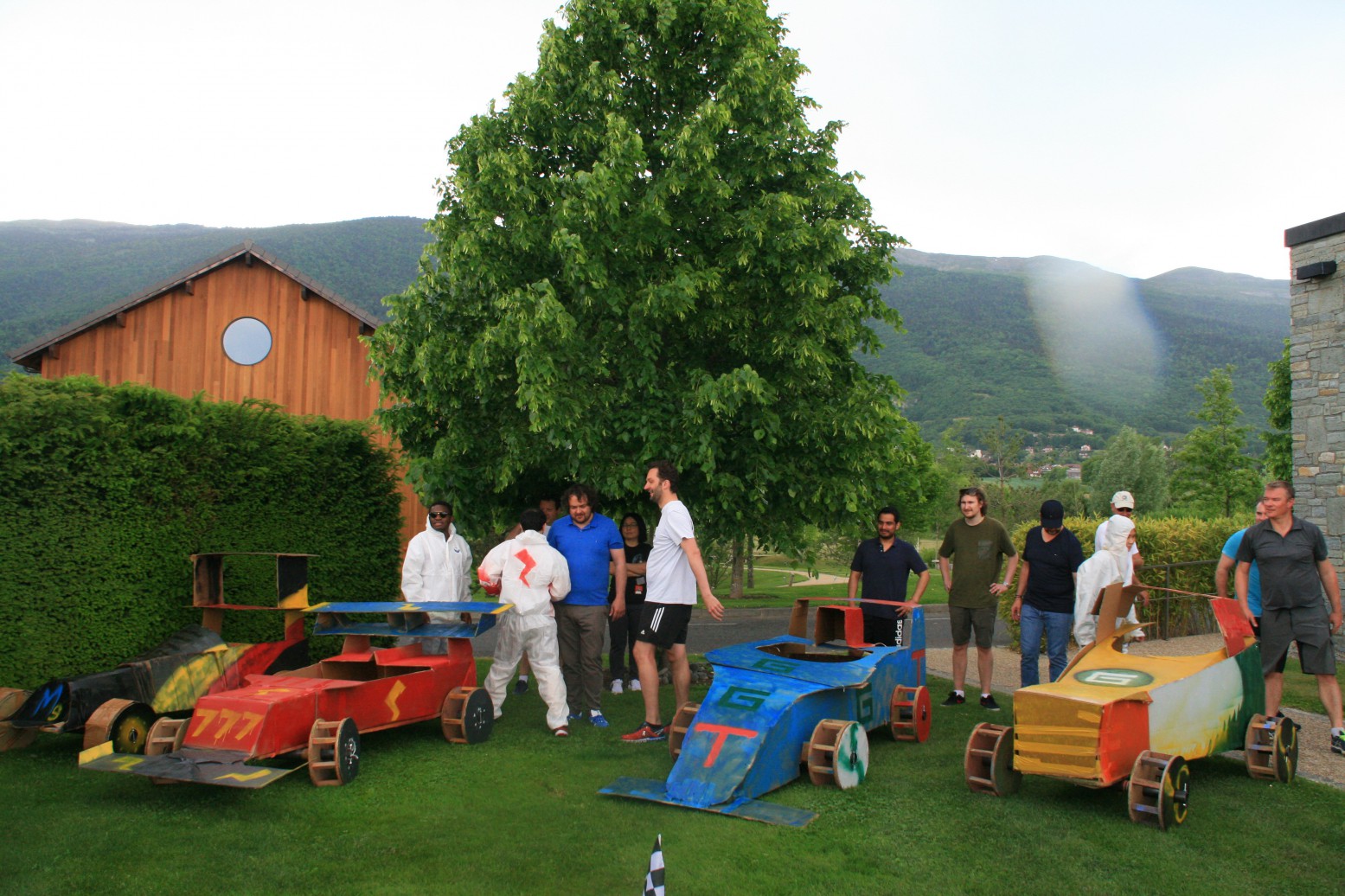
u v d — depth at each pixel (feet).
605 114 29.96
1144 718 17.12
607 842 15.38
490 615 22.40
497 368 28.81
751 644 22.66
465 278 29.55
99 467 22.58
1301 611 21.88
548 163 31.63
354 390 63.46
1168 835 15.76
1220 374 128.36
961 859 14.73
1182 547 49.14
